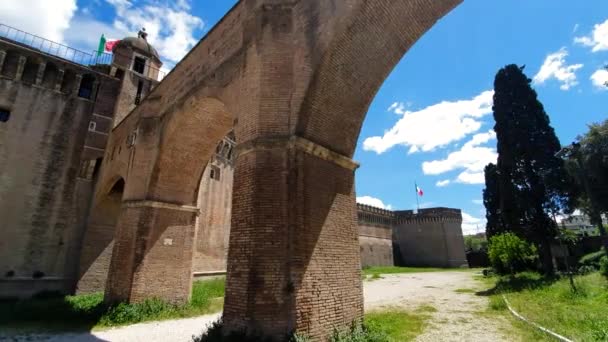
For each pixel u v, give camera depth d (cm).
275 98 914
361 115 1037
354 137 1052
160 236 1490
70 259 2147
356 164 1044
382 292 2483
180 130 1476
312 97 892
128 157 1788
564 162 2459
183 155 1559
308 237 826
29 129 2178
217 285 2297
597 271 2292
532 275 2639
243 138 941
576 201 2519
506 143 2697
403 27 891
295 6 995
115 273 1443
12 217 2012
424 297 2148
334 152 962
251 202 835
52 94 2314
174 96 1545
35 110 2225
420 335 1086
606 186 2327
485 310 1557
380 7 829
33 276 2003
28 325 1262
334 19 869
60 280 2081
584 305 1285
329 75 897
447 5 843
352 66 920
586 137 2438
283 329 729
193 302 1570
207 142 1562
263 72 946
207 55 1359
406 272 4803
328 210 912
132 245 1427
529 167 2559
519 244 2808
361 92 991
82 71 2456
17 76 2197
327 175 941
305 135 896
